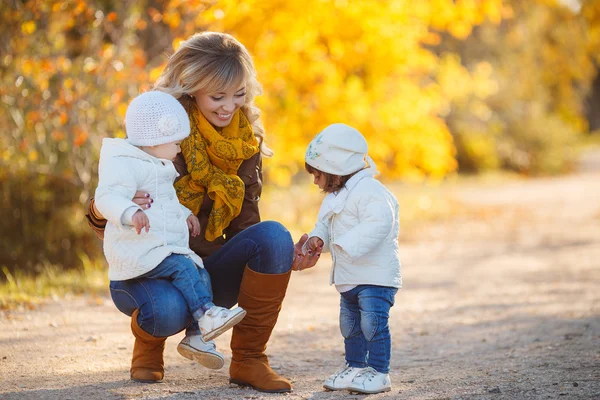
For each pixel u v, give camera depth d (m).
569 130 35.34
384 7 11.77
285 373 4.96
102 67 9.58
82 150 10.32
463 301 8.39
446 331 6.68
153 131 3.96
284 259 4.22
